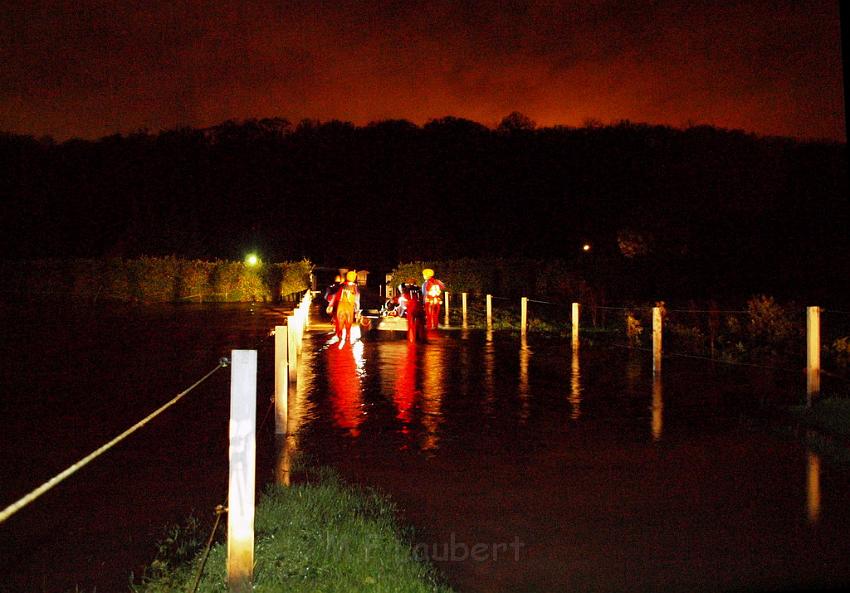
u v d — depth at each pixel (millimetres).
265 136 95875
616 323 27688
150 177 84625
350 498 7395
